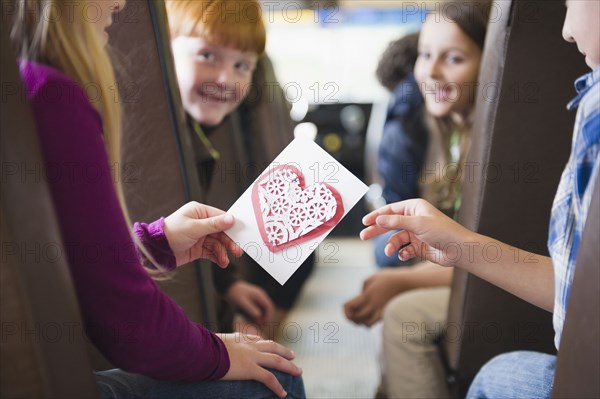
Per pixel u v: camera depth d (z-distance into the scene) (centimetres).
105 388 84
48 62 80
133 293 76
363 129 383
